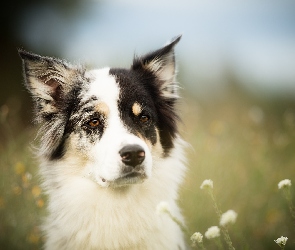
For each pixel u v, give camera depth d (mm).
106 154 4961
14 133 9617
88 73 5656
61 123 5465
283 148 9758
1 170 7141
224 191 7742
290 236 7148
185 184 7469
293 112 16359
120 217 5250
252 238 7062
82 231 5258
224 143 9250
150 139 5398
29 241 6379
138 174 4875
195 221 6977
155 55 5922
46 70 5539
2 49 16078
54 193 5410
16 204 6746
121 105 5320
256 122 11016
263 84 18375
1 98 14312
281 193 7957
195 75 17578
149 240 5312
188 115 10289
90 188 5238
